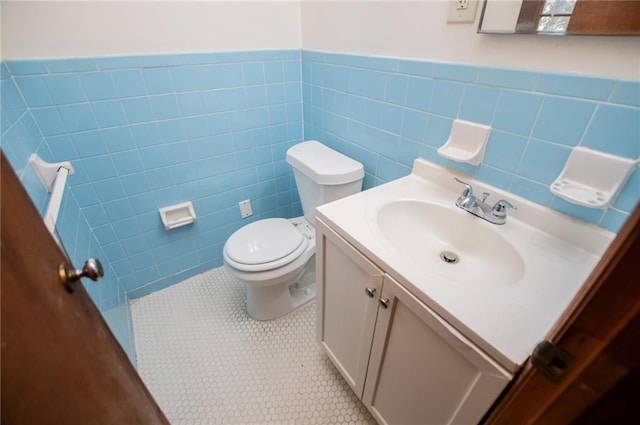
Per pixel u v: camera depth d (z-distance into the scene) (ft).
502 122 2.79
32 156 3.25
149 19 3.98
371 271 2.59
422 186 3.58
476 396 1.99
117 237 4.97
